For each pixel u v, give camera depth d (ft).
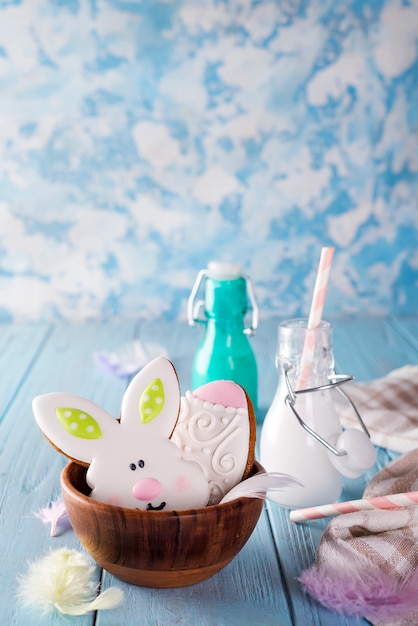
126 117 4.54
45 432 1.99
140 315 4.79
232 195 4.65
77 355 3.91
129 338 4.27
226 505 1.90
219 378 2.98
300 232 4.71
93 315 4.78
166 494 1.97
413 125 4.61
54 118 4.52
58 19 4.41
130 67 4.48
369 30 4.49
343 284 4.80
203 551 1.92
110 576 2.09
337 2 4.45
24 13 4.40
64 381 3.52
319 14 4.46
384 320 4.71
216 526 1.90
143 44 4.45
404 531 2.12
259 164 4.62
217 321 3.00
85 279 4.73
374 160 4.64
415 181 4.67
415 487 2.34
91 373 3.63
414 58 4.53
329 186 4.66
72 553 2.13
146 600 2.01
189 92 4.52
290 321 2.50
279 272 4.75
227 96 4.53
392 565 2.02
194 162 4.60
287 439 2.39
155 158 4.59
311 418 2.39
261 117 4.57
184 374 3.58
